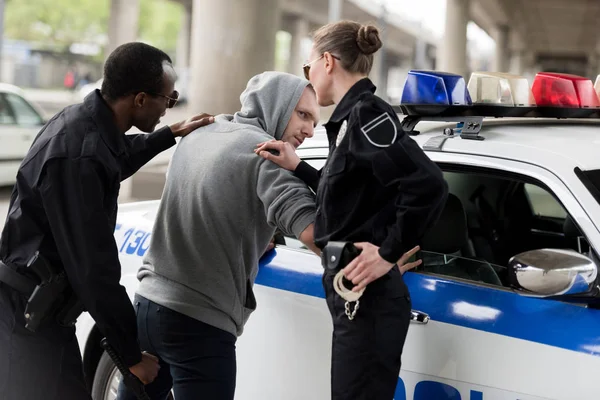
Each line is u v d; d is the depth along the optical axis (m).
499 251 3.30
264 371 2.81
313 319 2.69
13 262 2.44
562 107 2.79
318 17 56.97
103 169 2.36
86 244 2.32
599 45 61.38
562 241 3.36
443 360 2.42
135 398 2.82
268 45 12.95
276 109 2.56
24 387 2.46
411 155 2.07
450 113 2.70
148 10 65.25
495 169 2.51
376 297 2.22
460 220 2.86
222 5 12.73
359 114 2.16
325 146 2.93
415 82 2.71
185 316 2.54
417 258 2.69
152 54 2.43
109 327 2.39
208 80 12.92
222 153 2.48
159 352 2.63
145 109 2.45
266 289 2.82
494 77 2.72
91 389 3.27
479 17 52.66
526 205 3.42
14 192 2.47
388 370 2.25
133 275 3.17
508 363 2.31
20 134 9.70
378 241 2.16
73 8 62.47
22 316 2.44
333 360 2.32
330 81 2.33
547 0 42.44
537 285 2.17
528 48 69.94
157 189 9.94
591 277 2.14
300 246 2.86
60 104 35.84
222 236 2.50
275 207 2.37
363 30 2.25
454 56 40.28
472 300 2.45
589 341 2.22
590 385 2.18
